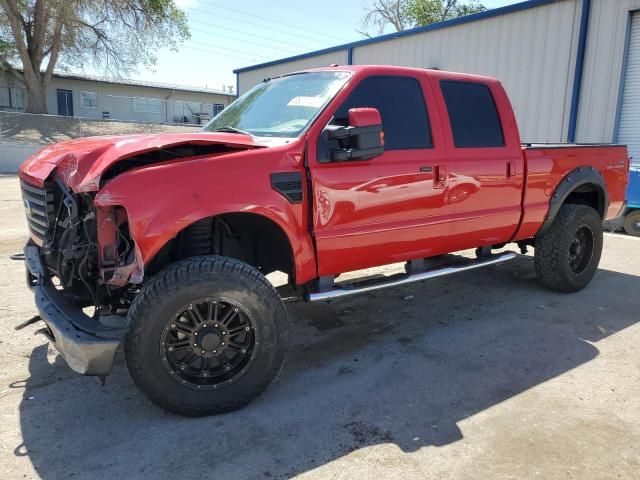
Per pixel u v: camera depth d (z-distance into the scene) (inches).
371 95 153.8
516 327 183.0
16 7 1118.4
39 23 1162.6
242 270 123.0
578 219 212.4
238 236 149.6
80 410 126.2
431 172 162.6
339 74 156.2
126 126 1099.3
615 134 426.6
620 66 417.1
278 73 805.2
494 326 184.1
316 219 139.2
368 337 174.1
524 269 261.6
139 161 124.7
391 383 141.6
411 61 596.1
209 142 126.6
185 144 126.0
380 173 150.1
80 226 126.4
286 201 133.3
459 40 541.3
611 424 121.6
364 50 657.0
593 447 112.4
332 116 143.8
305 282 147.1
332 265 147.5
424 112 165.5
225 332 122.5
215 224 137.3
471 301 212.1
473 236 182.1
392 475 103.0
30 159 155.9
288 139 139.8
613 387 139.5
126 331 114.7
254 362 124.7
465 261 191.6
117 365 150.7
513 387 139.4
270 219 130.8
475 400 132.5
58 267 133.3
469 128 177.9
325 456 109.1
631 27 413.1
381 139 137.8
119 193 112.2
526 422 122.3
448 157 168.2
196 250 132.6
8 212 412.2
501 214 186.9
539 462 107.2
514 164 188.1
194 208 117.7
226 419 123.0
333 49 697.0
